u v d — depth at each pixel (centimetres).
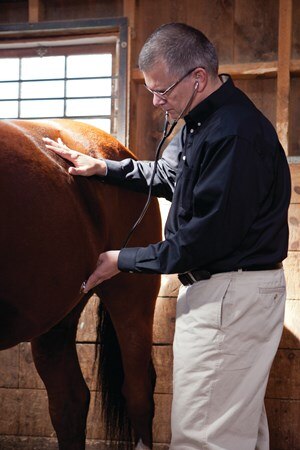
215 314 146
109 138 215
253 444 151
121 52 285
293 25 292
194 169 148
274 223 149
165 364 262
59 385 204
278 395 254
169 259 145
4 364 269
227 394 147
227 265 146
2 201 152
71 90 300
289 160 264
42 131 185
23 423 268
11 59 307
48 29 291
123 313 209
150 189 177
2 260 153
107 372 221
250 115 148
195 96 153
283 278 155
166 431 260
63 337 206
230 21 300
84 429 208
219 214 139
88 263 182
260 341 149
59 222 167
